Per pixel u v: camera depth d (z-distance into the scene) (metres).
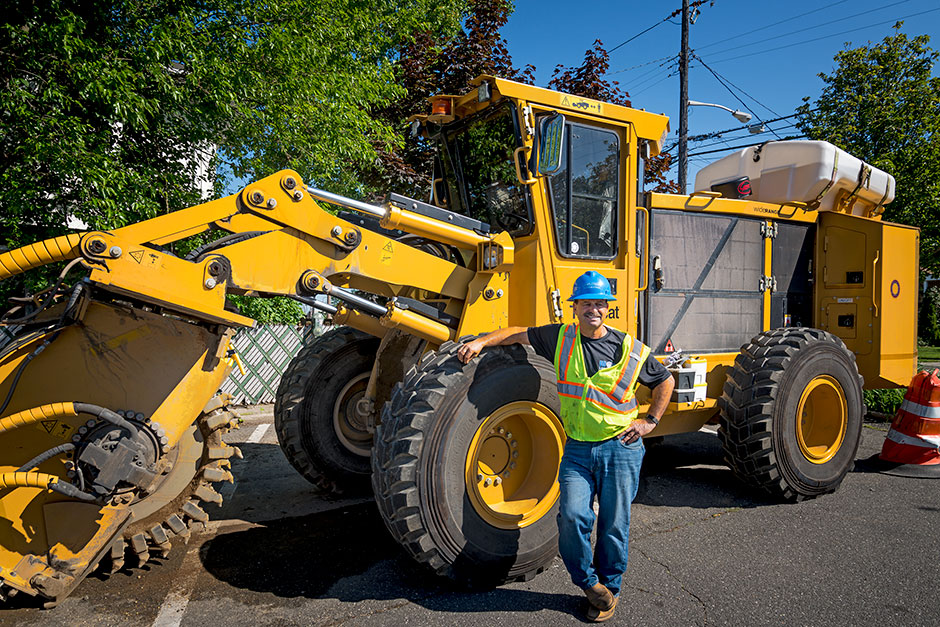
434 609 2.83
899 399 7.37
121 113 6.08
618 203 4.11
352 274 3.41
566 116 3.79
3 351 2.78
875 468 5.25
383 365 3.98
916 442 5.12
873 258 5.15
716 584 3.07
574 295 2.71
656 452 5.87
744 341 5.07
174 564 3.35
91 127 6.11
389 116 10.68
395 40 10.83
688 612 2.79
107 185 6.13
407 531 2.84
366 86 8.32
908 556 3.40
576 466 2.73
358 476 4.67
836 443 4.54
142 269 2.79
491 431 3.19
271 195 3.15
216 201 3.09
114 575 3.21
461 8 12.35
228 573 3.24
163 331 2.96
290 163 7.76
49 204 6.34
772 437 4.16
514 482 3.33
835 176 5.20
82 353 2.84
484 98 3.59
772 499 4.40
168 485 3.21
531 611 2.81
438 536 2.87
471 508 2.98
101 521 2.76
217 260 2.94
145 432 2.80
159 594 2.99
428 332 3.49
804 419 4.69
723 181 5.93
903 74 12.73
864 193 5.55
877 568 3.24
